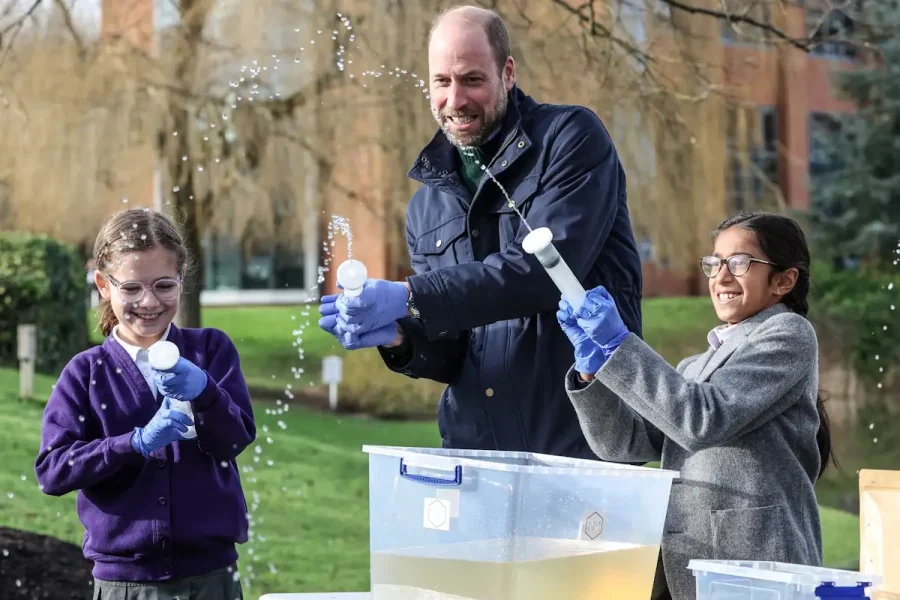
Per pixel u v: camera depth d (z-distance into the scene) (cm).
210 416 248
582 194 259
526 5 748
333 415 1124
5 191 893
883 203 1284
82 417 262
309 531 761
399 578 192
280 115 860
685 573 219
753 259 229
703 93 755
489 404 271
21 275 1183
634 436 234
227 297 1483
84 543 264
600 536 186
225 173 864
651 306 1273
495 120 267
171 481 258
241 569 676
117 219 267
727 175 927
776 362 216
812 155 1302
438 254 285
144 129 830
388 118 847
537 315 266
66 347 1209
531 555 181
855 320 1227
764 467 217
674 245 855
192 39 839
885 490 245
